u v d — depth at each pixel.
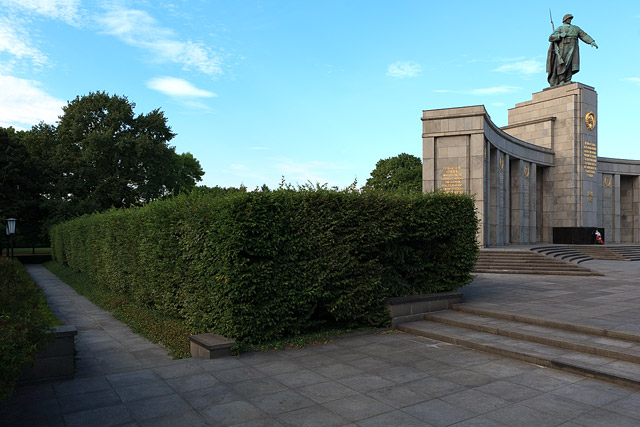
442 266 13.76
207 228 10.22
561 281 20.19
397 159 61.91
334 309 10.87
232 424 5.89
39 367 7.59
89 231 22.45
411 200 12.88
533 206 41.25
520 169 39.00
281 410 6.35
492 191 33.66
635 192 51.28
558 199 43.59
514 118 47.97
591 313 11.85
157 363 9.53
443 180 30.81
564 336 9.77
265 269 9.80
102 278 19.88
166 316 13.41
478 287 18.02
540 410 6.30
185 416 6.15
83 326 13.67
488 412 6.24
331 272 10.90
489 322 11.35
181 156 62.84
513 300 14.34
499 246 33.28
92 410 6.37
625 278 21.39
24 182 44.69
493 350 9.37
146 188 46.22
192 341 9.76
